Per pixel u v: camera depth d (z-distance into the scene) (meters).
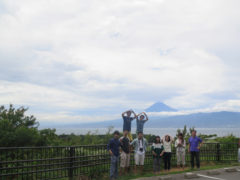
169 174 9.71
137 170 10.56
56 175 8.97
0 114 11.57
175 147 11.51
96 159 9.38
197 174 10.05
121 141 9.73
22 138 10.23
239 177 9.60
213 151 13.27
